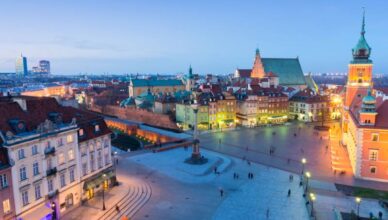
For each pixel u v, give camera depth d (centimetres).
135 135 13388
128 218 5638
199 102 13625
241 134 12812
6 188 4656
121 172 8112
